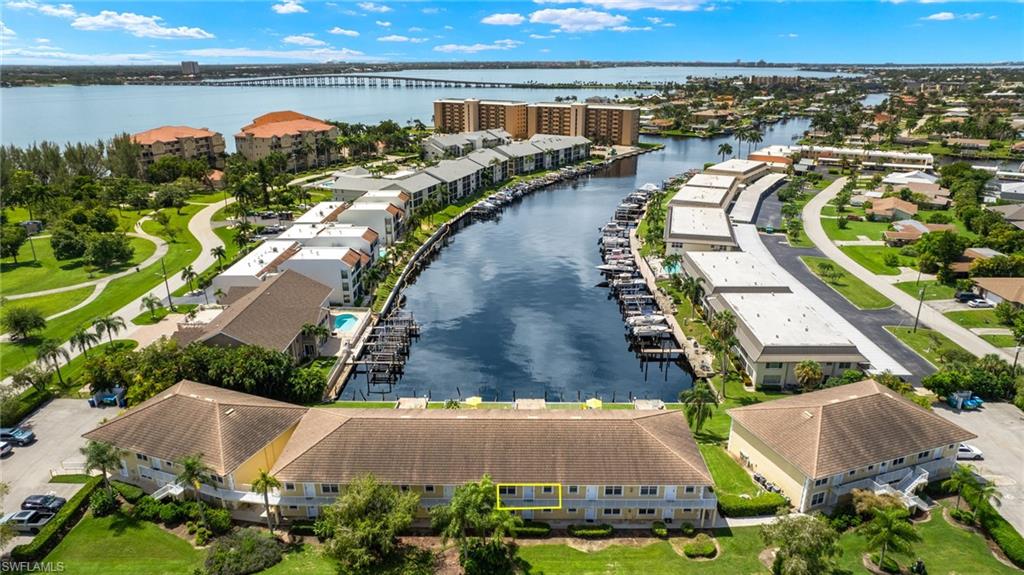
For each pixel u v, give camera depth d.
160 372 88.19
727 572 60.38
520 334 125.88
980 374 92.88
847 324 117.62
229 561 60.22
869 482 70.12
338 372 107.12
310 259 131.62
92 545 64.44
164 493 69.75
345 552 58.72
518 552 63.22
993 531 64.12
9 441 81.75
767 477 74.31
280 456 69.75
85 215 180.88
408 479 66.69
